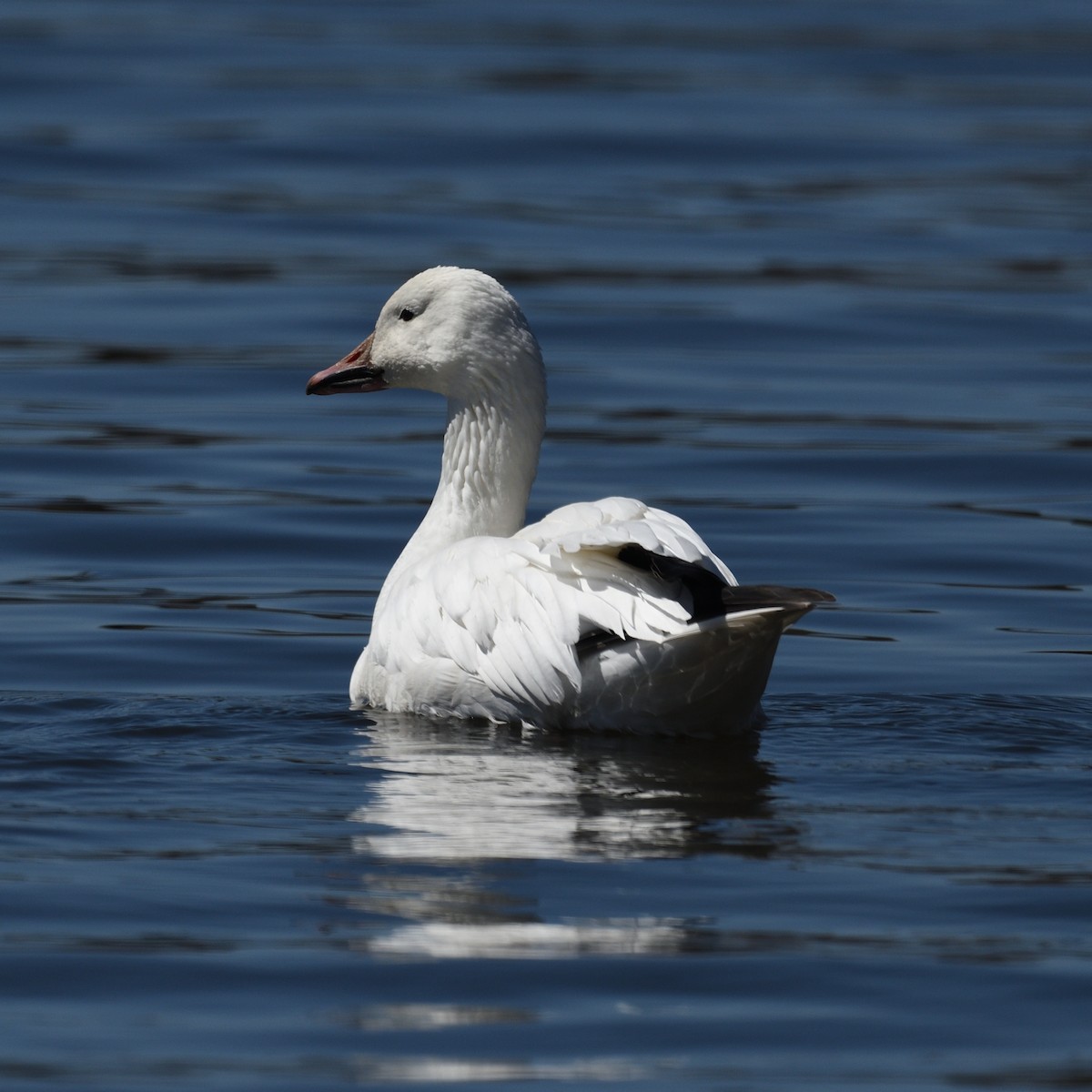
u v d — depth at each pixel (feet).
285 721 35.35
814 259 88.12
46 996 22.45
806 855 26.99
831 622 45.27
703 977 22.97
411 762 31.83
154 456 60.44
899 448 61.62
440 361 38.32
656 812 29.01
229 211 94.84
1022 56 145.69
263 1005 22.30
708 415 65.82
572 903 25.16
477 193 99.30
